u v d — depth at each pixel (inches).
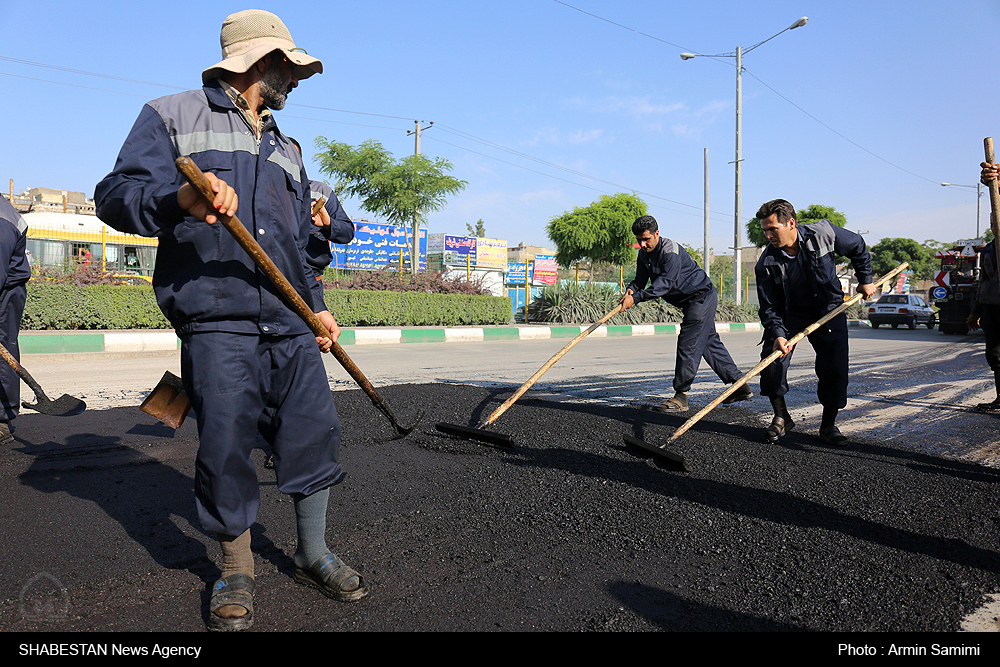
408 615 77.0
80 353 361.1
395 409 198.1
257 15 78.6
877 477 134.2
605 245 1108.5
